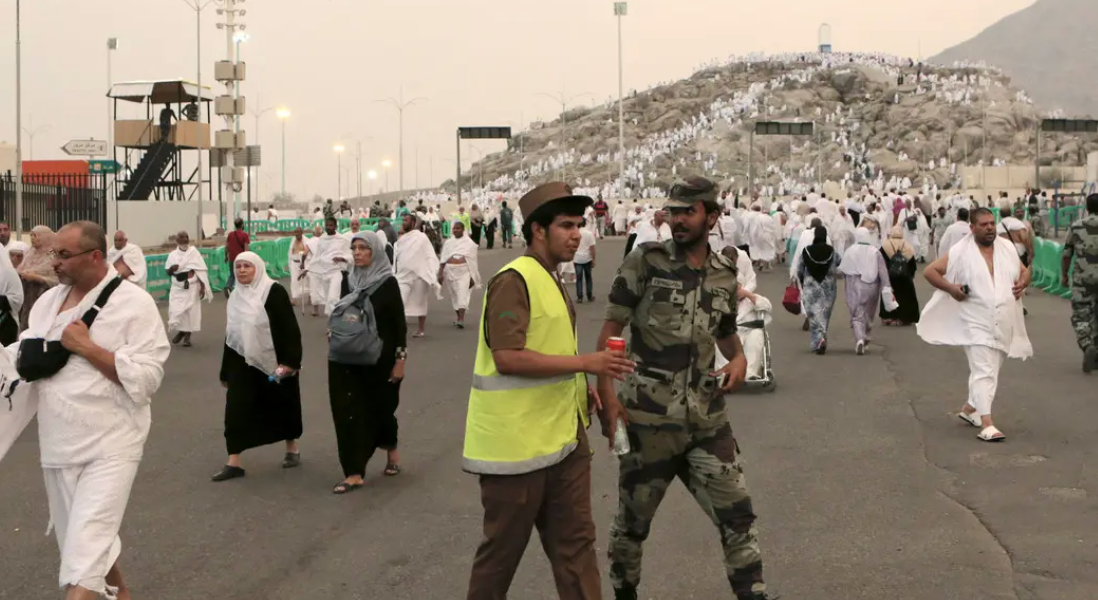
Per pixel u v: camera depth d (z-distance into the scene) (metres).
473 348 16.05
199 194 38.19
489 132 67.69
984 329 9.23
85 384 4.88
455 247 18.88
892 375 12.81
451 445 9.48
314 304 21.09
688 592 5.67
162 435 9.96
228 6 38.75
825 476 8.10
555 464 4.49
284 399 8.50
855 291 14.70
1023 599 5.48
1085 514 6.97
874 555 6.25
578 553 4.54
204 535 6.85
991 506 7.22
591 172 111.75
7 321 10.92
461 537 6.75
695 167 106.38
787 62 147.88
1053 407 10.57
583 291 23.19
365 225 47.88
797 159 107.94
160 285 24.52
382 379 8.20
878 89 128.25
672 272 4.88
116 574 5.27
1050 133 115.38
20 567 6.23
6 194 32.88
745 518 4.87
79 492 4.84
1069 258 12.75
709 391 4.91
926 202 40.88
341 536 6.80
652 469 4.91
